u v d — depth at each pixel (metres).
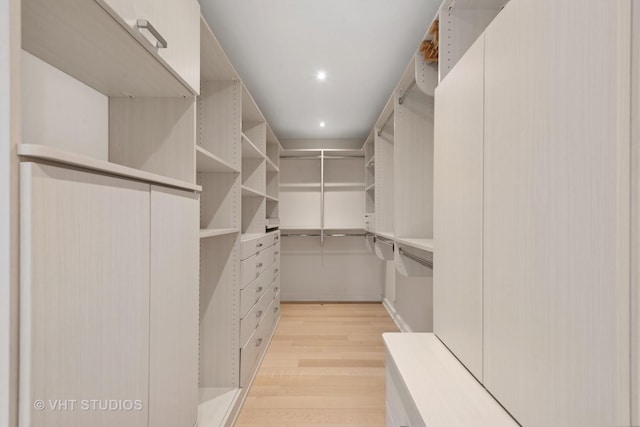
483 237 0.88
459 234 1.05
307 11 1.78
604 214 0.48
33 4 0.72
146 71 1.09
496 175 0.81
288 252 4.44
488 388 0.86
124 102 1.32
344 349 2.85
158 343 0.98
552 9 0.59
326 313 3.92
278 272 3.59
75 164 0.64
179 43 1.16
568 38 0.55
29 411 0.55
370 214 3.48
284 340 3.06
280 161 4.41
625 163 0.42
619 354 0.43
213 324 2.07
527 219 0.68
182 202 1.16
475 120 0.93
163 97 1.32
